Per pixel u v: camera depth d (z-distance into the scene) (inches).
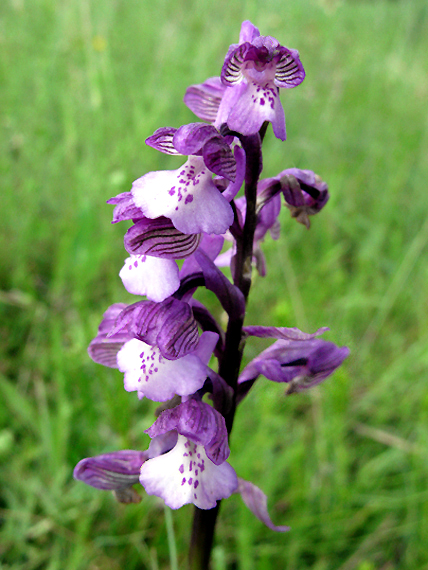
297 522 5.3
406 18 16.7
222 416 3.4
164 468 3.3
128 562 5.1
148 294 3.2
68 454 5.5
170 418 3.3
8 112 8.9
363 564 4.6
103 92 8.8
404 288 8.0
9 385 5.5
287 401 6.0
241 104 3.0
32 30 11.6
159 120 9.2
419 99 13.3
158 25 12.6
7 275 7.4
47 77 9.8
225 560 5.3
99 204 7.4
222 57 11.4
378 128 12.0
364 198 10.2
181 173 3.1
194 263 3.5
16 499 5.2
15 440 5.8
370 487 5.7
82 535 4.8
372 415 6.6
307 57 13.0
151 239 3.1
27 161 8.6
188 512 5.2
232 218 3.1
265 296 7.2
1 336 6.7
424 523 5.2
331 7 15.2
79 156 8.9
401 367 6.6
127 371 3.3
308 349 3.8
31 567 4.9
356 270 8.5
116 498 4.1
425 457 5.6
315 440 6.2
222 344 3.6
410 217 9.6
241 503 4.8
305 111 11.5
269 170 8.8
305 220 3.8
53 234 8.1
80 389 5.4
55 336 5.8
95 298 7.3
